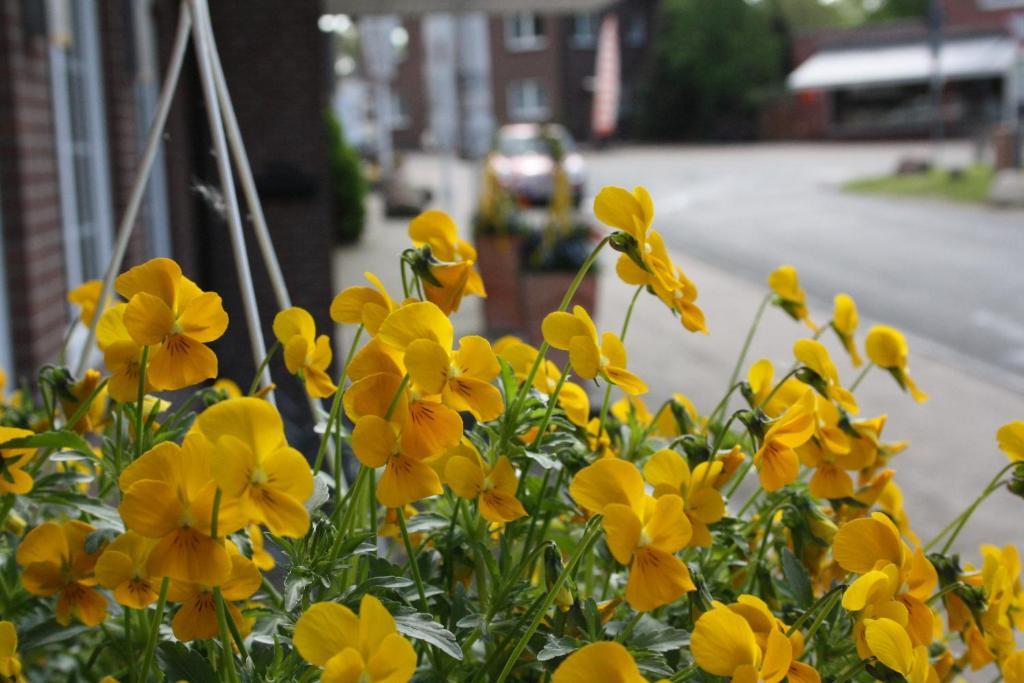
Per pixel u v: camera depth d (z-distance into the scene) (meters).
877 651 0.55
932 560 0.70
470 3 5.54
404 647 0.48
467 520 0.67
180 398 1.37
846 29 23.41
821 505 0.83
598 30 23.06
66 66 2.73
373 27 11.67
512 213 4.79
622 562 0.56
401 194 11.23
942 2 22.39
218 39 3.92
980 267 7.30
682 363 4.56
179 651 0.57
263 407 0.51
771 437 0.67
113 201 3.16
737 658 0.53
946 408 3.86
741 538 0.71
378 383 0.58
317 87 3.95
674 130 23.50
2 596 0.70
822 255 8.11
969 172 13.09
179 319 0.58
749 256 8.16
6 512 0.65
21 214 2.23
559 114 23.02
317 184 3.89
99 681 0.72
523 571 0.64
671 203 12.31
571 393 0.69
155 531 0.51
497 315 4.78
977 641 0.69
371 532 0.64
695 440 0.68
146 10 3.50
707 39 22.92
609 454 0.75
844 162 17.23
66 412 0.73
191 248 3.86
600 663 0.50
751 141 23.25
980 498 0.73
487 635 0.60
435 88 8.47
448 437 0.57
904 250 8.20
